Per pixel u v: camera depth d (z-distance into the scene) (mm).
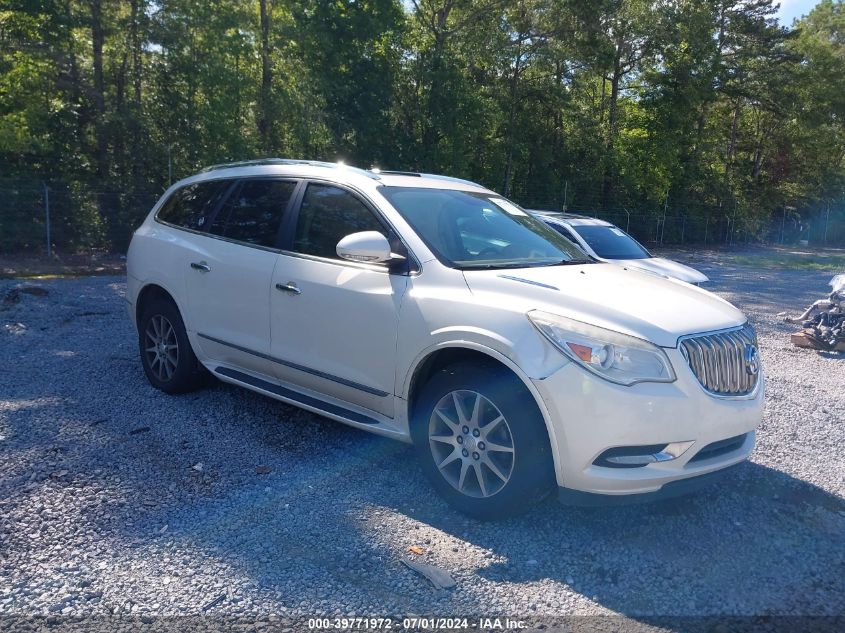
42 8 18766
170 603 3010
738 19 40250
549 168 35375
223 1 22297
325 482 4262
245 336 5062
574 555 3527
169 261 5676
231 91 22766
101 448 4641
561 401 3449
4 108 18844
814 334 8898
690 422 3492
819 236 51062
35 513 3725
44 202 18078
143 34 20953
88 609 2951
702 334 3682
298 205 4965
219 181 5711
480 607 3059
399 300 4113
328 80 25125
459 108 28328
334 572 3287
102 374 6426
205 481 4211
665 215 37781
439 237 4395
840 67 43250
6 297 10383
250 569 3289
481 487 3756
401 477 4375
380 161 27141
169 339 5844
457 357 4043
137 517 3746
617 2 31328
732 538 3768
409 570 3332
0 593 3033
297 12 24609
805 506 4188
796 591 3283
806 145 47688
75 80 20609
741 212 44219
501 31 30234
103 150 21094
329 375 4508
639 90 39375
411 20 28844
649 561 3500
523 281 3895
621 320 3564
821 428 5637
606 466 3457
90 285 12828
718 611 3100
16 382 6094
